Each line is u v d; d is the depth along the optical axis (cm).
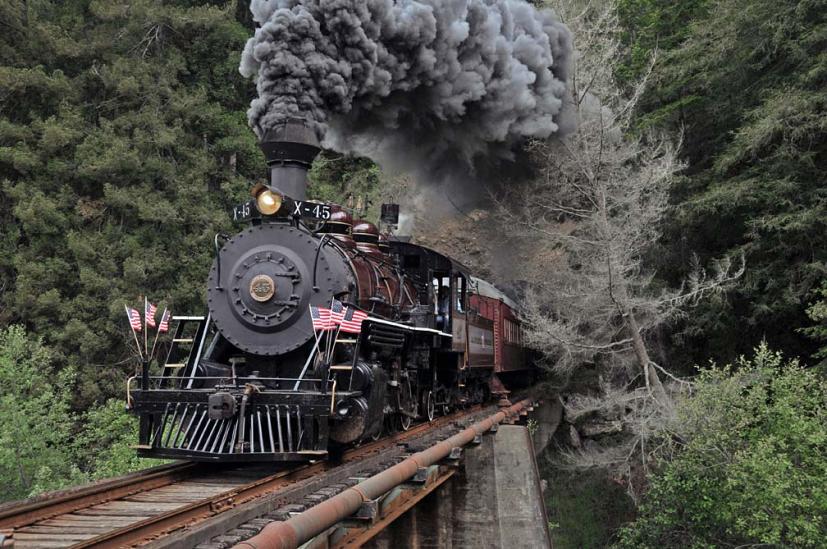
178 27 2498
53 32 2342
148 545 405
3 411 1556
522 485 1298
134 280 2119
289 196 831
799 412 1092
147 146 2295
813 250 1346
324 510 475
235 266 791
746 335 1554
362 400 753
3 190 2184
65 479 1596
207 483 687
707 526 1159
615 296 1476
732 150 1445
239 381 744
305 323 770
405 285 1092
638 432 1358
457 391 1420
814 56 1410
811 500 1001
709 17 1714
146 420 712
